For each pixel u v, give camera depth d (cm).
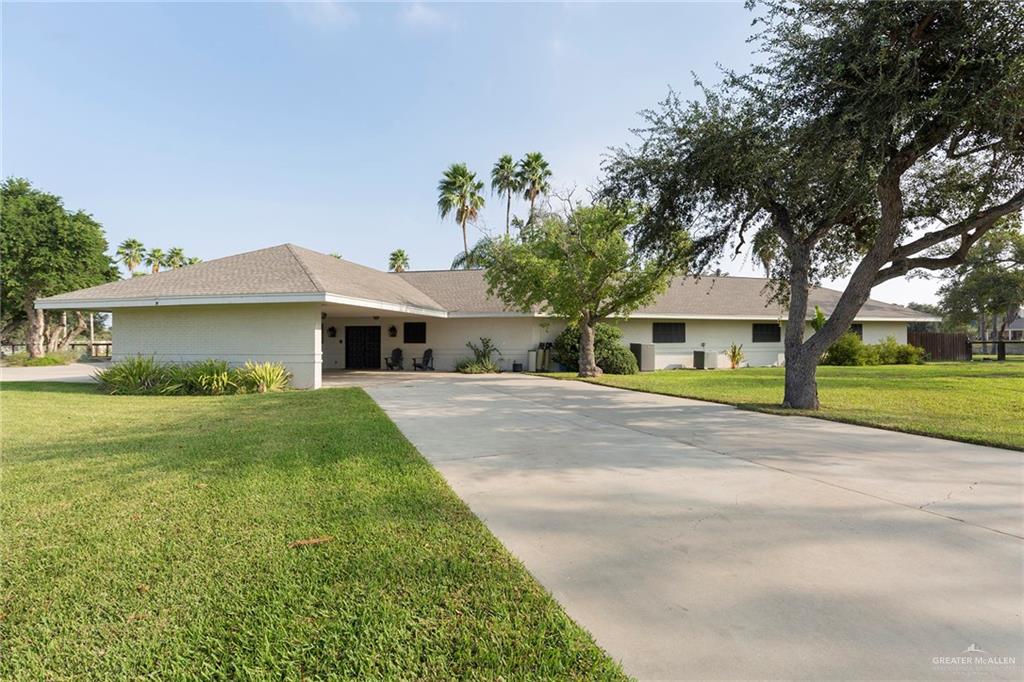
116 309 1534
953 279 3444
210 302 1333
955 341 2745
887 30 684
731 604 263
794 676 206
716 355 2336
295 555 322
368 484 469
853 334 2377
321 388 1400
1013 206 816
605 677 207
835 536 352
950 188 980
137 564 312
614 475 508
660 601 267
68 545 340
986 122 710
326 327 2369
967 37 658
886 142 730
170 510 405
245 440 669
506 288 1750
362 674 212
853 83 731
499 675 211
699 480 489
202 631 243
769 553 325
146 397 1213
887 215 884
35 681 210
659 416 891
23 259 2694
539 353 2128
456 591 278
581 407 1009
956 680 203
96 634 243
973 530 362
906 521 379
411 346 2280
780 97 818
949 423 775
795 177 859
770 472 518
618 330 2105
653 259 1480
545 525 376
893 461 561
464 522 376
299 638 236
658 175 1021
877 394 1169
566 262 1625
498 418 869
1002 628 240
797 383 980
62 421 847
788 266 1204
